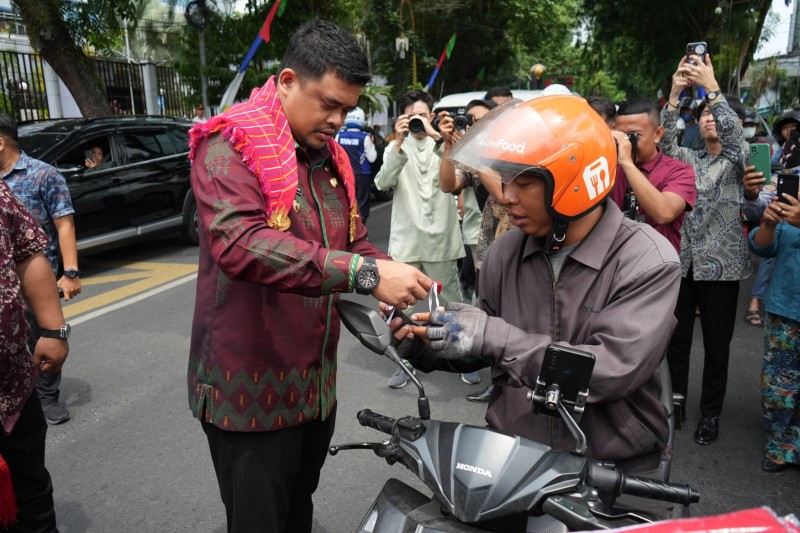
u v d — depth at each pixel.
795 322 2.99
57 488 2.99
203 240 1.73
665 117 3.55
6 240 1.93
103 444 3.39
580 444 1.26
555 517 1.20
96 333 5.08
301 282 1.47
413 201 4.19
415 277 1.46
